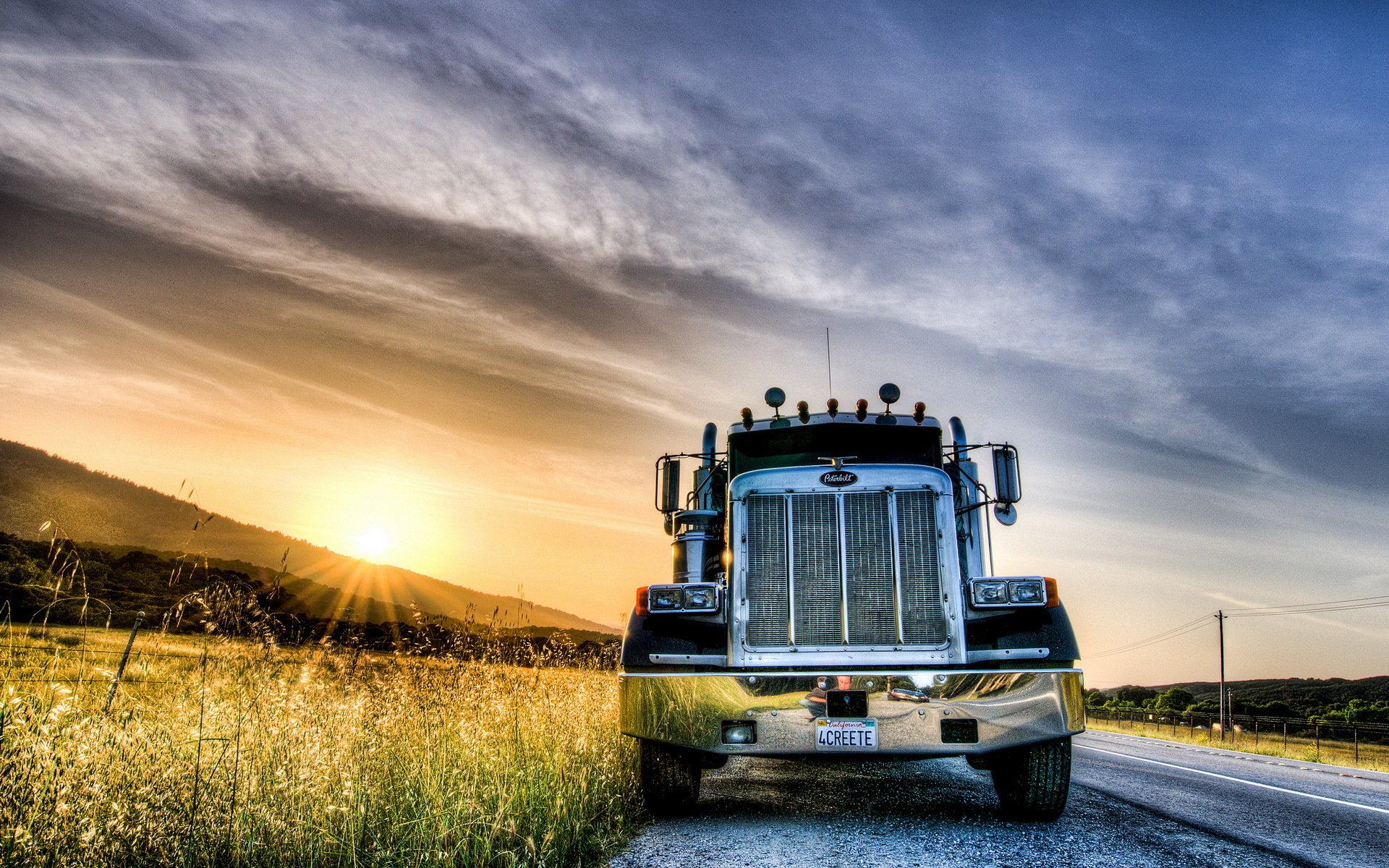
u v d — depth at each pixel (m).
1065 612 5.14
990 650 4.94
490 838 3.79
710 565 5.97
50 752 3.03
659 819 5.23
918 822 5.09
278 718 4.25
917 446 6.92
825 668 4.90
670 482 7.11
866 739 4.71
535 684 6.70
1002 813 5.39
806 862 4.00
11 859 2.70
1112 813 5.68
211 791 3.43
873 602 5.03
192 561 4.42
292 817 3.54
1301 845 4.87
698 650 5.20
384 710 5.43
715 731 4.84
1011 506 6.11
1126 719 48.31
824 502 5.23
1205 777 9.24
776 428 7.00
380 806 4.16
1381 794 8.66
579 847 4.18
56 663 3.50
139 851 3.05
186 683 4.11
